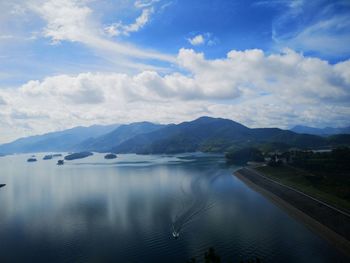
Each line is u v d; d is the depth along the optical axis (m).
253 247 80.12
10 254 81.12
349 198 113.25
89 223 106.50
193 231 93.69
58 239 91.12
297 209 114.19
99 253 79.69
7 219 115.19
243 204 128.12
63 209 129.00
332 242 82.25
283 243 82.50
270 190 152.12
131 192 163.50
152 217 110.88
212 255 43.81
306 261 71.44
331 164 188.50
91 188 184.38
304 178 159.75
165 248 81.56
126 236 91.56
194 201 134.25
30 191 182.00
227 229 94.88
